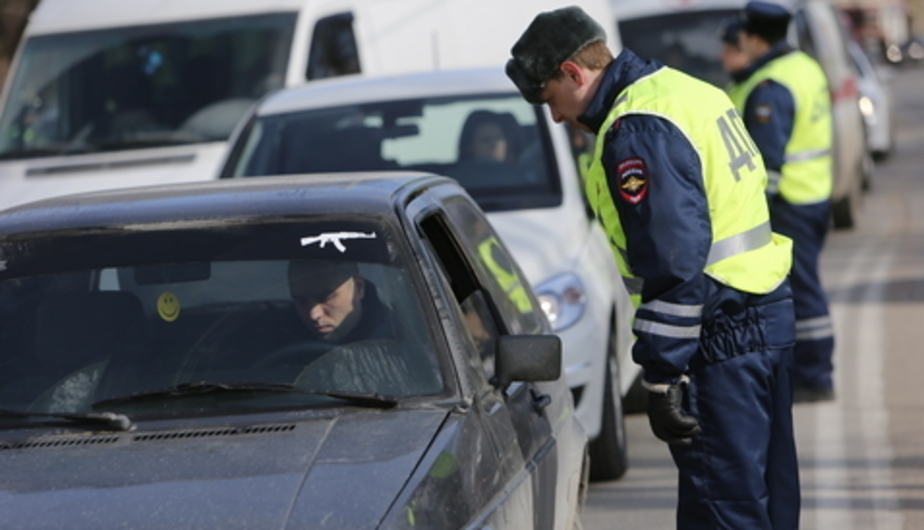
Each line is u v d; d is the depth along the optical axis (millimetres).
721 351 13414
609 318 20875
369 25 32688
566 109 13539
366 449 10500
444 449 10547
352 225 12461
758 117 24609
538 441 12812
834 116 45625
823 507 19312
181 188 13781
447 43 33281
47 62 32312
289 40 31578
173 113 31188
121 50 32125
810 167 24922
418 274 12172
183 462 10461
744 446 13430
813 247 25172
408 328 11914
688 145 12742
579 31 13258
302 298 12141
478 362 12352
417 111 23875
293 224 12594
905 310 33719
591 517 19453
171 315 12258
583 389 19953
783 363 13688
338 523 9516
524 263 20516
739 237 13305
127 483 10203
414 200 13234
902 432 23047
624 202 12750
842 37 50281
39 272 12570
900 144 79312
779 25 24766
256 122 24328
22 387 11961
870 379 27031
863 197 57000
